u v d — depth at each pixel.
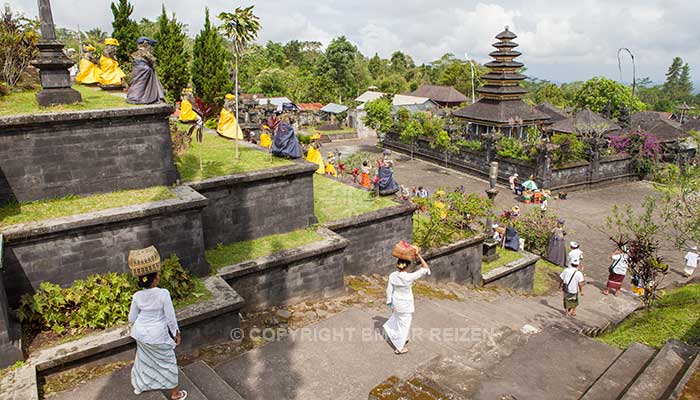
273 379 6.87
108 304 7.93
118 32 28.56
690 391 5.05
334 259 11.91
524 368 6.73
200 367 6.79
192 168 12.42
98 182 9.63
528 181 32.69
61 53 10.12
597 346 7.34
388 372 7.10
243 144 16.16
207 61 28.97
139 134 9.93
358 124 63.88
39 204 8.92
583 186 35.50
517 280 18.42
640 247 14.62
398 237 14.64
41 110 9.39
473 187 35.81
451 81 94.25
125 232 8.77
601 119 41.72
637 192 34.62
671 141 39.44
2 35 13.95
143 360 5.75
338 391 6.61
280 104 63.59
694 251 19.11
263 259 10.83
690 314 12.49
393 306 7.62
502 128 42.56
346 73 92.31
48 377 6.97
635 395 5.48
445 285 15.25
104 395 5.91
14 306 7.85
